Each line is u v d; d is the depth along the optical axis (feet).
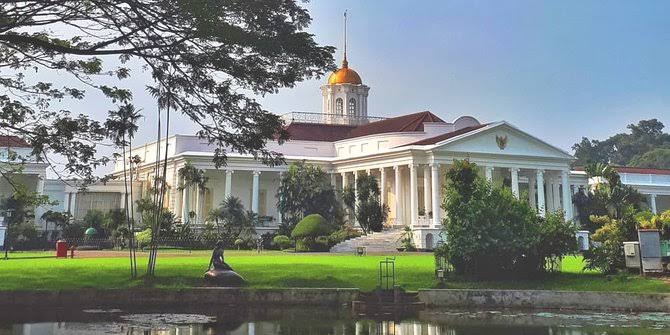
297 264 89.15
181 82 55.06
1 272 77.15
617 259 77.46
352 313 62.54
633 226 78.33
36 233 177.99
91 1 48.70
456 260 78.74
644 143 460.96
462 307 67.62
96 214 205.67
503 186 87.35
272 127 58.90
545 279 76.84
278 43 49.65
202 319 56.54
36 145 61.46
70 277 74.54
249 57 52.21
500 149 211.00
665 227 76.59
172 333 47.65
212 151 228.84
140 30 49.67
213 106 57.00
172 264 88.74
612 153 479.82
